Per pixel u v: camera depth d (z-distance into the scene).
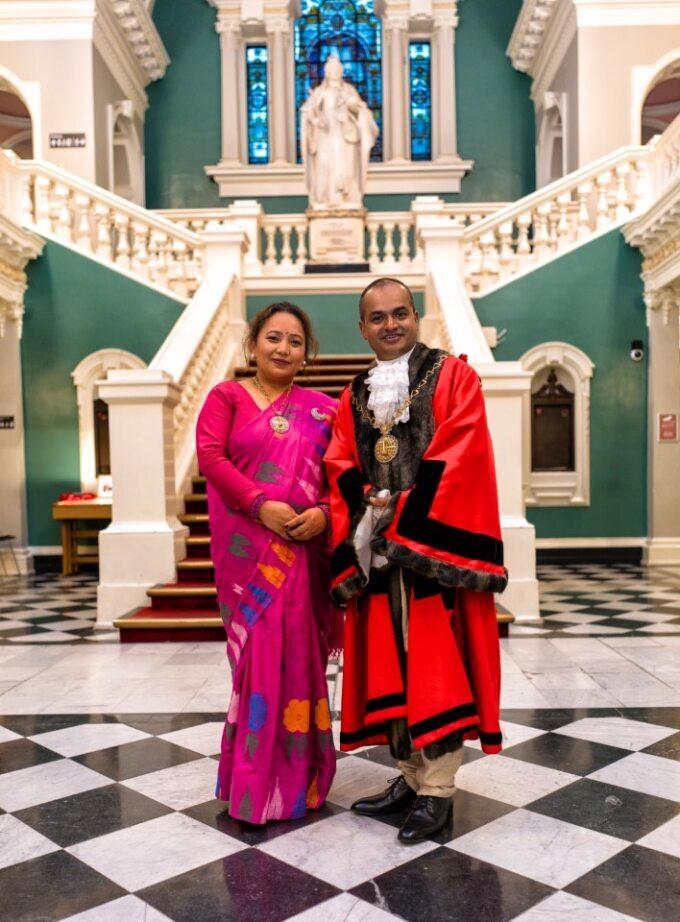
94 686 4.36
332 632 2.85
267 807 2.58
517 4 15.66
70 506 9.12
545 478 9.95
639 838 2.46
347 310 10.82
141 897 2.15
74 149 12.24
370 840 2.48
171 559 5.98
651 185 9.65
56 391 9.95
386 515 2.46
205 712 3.86
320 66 16.09
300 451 2.72
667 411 9.72
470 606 2.52
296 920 2.03
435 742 2.44
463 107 15.63
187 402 7.47
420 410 2.58
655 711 3.77
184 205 15.65
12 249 9.27
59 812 2.72
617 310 9.80
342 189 11.39
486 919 2.01
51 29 12.17
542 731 3.49
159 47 14.89
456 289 8.61
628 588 7.82
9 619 6.58
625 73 12.16
